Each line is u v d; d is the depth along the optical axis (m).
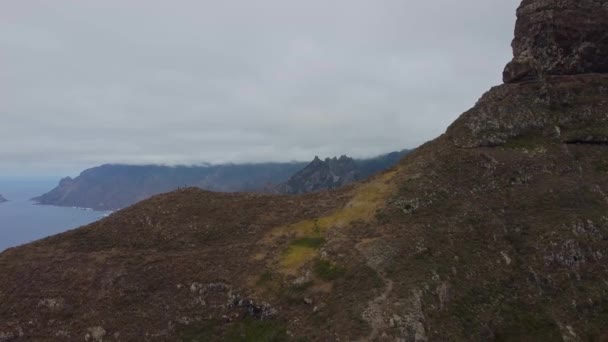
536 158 76.62
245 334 54.78
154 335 55.06
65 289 61.09
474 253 61.44
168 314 58.00
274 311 56.28
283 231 72.81
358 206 73.81
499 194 71.62
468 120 85.50
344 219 71.44
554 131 81.19
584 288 59.59
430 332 48.91
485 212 68.00
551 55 92.38
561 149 78.31
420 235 61.84
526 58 93.75
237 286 61.16
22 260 67.75
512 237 64.94
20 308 58.16
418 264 57.09
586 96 85.81
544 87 86.94
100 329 55.22
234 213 79.94
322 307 54.34
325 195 84.12
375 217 68.44
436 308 51.94
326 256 62.22
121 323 56.41
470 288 56.53
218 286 61.50
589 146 79.38
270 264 64.25
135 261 66.88
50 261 67.00
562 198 70.00
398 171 81.19
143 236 73.81
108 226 76.56
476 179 73.88
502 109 84.88
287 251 66.56
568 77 89.44
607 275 61.28
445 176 74.31
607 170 75.06
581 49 91.12
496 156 77.25
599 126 81.31
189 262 66.19
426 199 69.56
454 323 51.53
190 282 62.47
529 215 68.12
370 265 57.62
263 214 79.62
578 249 63.12
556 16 93.56
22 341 53.94
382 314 49.66
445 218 66.25
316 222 73.00
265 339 52.84
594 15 93.62
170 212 79.56
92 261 66.94
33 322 56.28
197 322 57.06
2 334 54.41
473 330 51.75
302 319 54.03
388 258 58.06
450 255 59.72
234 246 70.12
